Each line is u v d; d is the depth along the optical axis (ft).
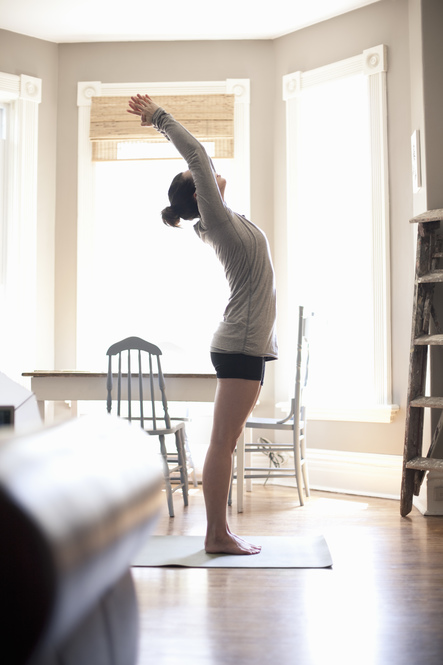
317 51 15.70
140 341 11.51
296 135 15.94
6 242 16.21
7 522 2.37
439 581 7.62
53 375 12.48
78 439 2.99
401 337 14.11
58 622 2.50
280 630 6.02
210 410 16.16
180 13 15.38
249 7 15.07
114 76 16.83
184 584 7.52
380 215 14.40
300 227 15.84
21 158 16.29
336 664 5.23
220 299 16.66
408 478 11.71
